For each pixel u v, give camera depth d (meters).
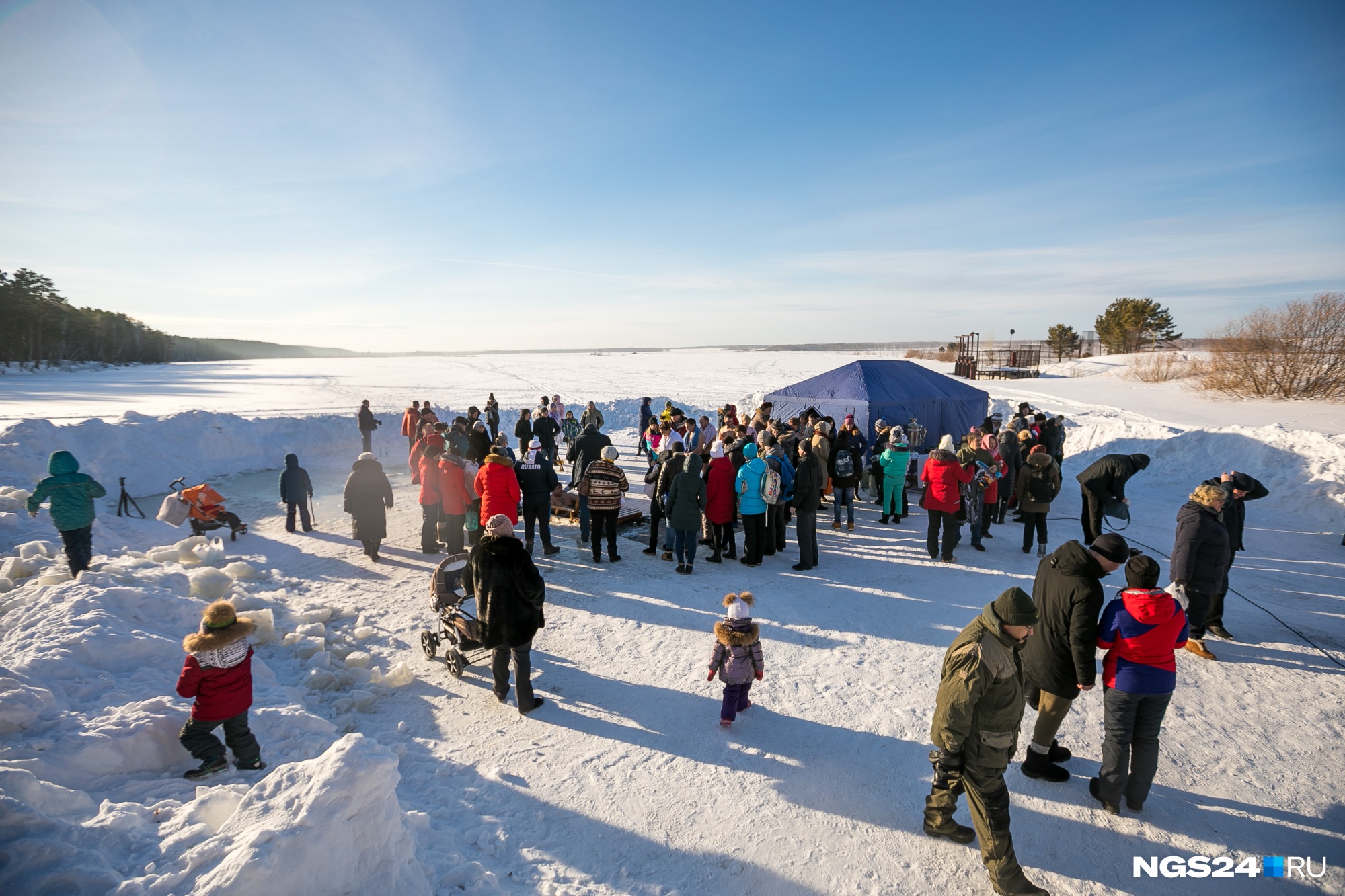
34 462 12.07
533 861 3.53
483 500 7.94
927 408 14.84
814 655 6.11
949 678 3.39
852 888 3.40
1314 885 3.41
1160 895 3.36
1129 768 3.95
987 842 3.31
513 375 65.50
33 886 2.52
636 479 15.33
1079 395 31.39
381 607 7.31
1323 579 8.09
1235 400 27.36
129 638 5.13
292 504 10.34
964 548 9.63
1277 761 4.46
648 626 6.80
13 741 3.62
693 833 3.79
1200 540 5.75
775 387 45.50
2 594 6.52
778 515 9.41
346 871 2.86
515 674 5.34
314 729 4.54
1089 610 3.86
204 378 63.97
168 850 2.93
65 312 92.50
